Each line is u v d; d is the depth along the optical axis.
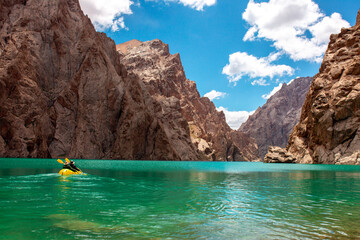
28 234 8.72
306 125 94.50
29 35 103.88
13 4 109.62
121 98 113.88
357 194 18.00
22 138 85.06
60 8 116.06
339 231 9.41
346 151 78.06
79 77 107.81
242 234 9.02
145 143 117.81
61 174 27.09
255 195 17.23
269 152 100.06
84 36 117.94
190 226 9.91
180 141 140.50
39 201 14.00
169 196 16.42
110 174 31.22
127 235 8.77
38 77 101.56
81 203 13.74
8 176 25.27
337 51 94.50
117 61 131.62
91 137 102.88
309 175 35.72
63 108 103.31
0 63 91.75
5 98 86.06
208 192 18.34
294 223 10.45
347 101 80.00
